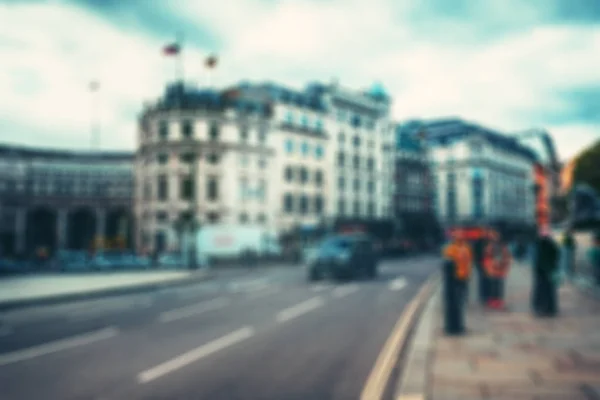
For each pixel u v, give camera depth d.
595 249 14.64
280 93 53.75
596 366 6.02
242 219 47.62
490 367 6.02
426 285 19.12
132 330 9.96
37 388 5.87
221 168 46.44
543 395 4.90
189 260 34.78
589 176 37.97
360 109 61.47
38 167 58.81
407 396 4.86
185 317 11.68
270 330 9.72
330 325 10.27
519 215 97.94
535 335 8.09
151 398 5.46
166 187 45.56
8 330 10.41
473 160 83.25
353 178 59.94
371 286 18.88
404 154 70.69
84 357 7.53
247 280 23.55
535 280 10.42
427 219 70.12
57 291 17.56
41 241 57.88
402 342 8.45
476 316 10.24
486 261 12.02
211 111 46.41
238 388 5.82
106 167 60.06
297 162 53.09
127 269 32.53
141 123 49.91
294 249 40.84
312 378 6.22
